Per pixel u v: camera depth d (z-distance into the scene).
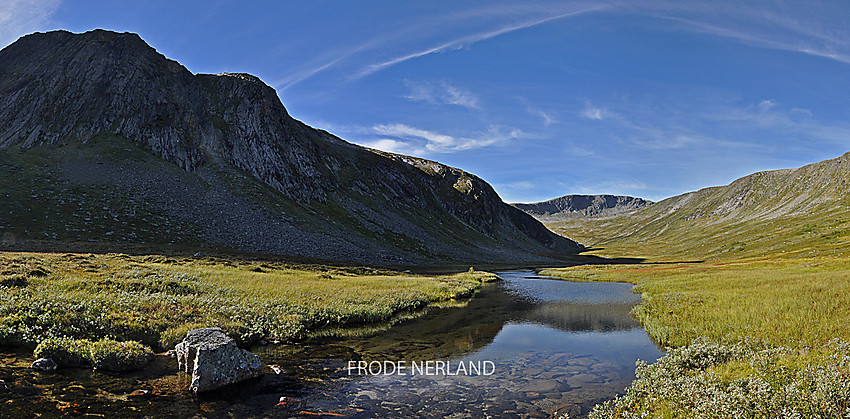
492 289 51.88
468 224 174.25
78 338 16.73
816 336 15.85
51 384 12.73
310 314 25.39
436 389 14.44
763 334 17.16
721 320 21.44
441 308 34.72
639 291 46.44
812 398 8.68
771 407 8.80
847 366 10.41
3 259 30.73
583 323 27.45
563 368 17.05
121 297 23.08
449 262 109.12
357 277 51.59
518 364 17.66
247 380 14.74
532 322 27.97
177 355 15.93
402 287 42.78
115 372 14.52
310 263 60.88
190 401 12.52
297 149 122.81
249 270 46.09
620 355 19.11
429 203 165.50
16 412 10.53
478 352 19.75
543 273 86.19
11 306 18.42
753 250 156.50
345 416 11.97
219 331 15.79
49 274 27.59
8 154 72.44
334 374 15.98
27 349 15.49
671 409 10.11
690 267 80.94
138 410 11.62
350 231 101.62
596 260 173.00
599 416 10.88
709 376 11.35
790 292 26.88
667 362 14.31
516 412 12.31
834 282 29.52
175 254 50.59
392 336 23.23
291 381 14.98
